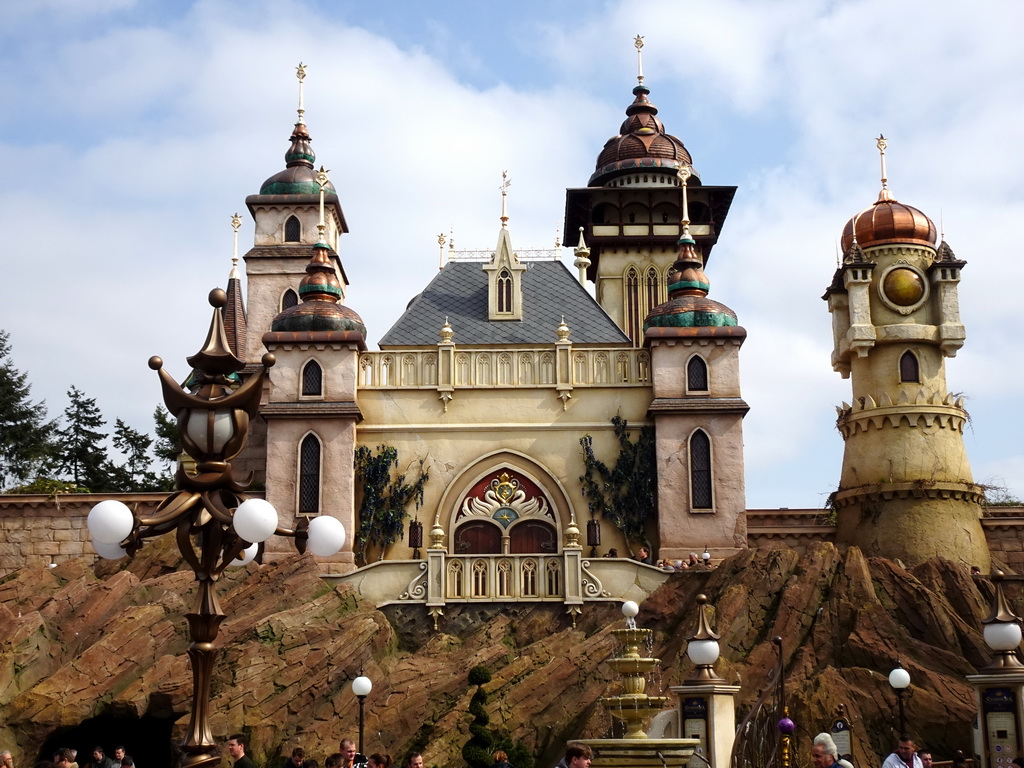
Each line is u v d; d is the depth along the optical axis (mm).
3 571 52625
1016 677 24688
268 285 61375
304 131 65312
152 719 38812
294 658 38594
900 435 48562
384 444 48844
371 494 48062
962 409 49531
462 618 43719
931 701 35375
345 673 39062
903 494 47594
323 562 45969
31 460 81250
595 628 43188
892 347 49625
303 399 48062
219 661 38312
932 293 50344
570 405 49406
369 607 43219
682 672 37875
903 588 40312
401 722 38312
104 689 36781
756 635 39781
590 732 36375
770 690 30547
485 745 34469
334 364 48469
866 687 35969
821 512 53625
